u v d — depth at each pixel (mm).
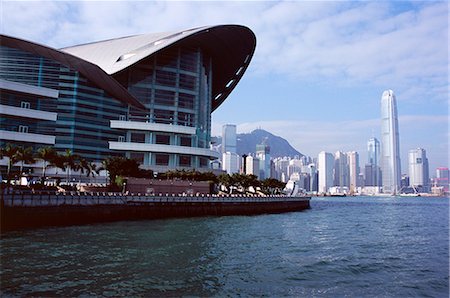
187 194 84500
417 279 26609
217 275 26031
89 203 60344
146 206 68688
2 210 49531
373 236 50156
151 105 113875
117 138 108688
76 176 94062
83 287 22234
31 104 96438
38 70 100438
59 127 98812
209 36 122062
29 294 20688
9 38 94375
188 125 118188
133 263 28516
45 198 54406
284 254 34312
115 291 21766
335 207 140625
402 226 66438
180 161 113188
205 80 129250
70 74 102938
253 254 33906
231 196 83438
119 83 107812
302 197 116188
